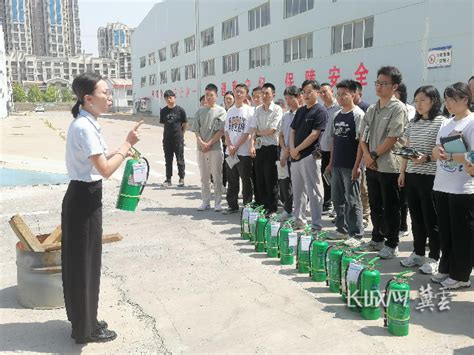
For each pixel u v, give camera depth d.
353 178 5.22
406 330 3.23
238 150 6.77
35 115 59.25
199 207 7.33
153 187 9.48
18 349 3.13
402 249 5.22
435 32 13.46
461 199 3.84
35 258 3.71
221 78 30.36
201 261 4.91
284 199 6.56
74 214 3.01
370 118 4.83
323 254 4.28
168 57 42.72
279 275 4.48
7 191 8.99
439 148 3.79
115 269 4.70
